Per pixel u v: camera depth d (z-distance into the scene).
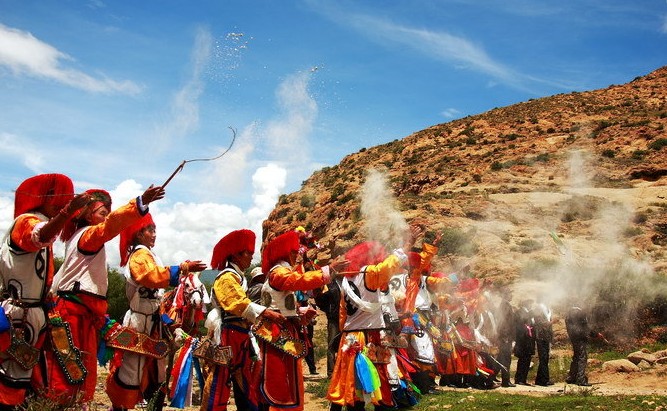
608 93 106.44
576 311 14.98
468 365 12.88
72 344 5.78
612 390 13.49
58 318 5.76
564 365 18.38
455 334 12.81
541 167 64.31
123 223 5.81
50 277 5.71
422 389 11.27
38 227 5.41
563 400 10.00
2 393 5.31
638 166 58.00
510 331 15.36
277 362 7.10
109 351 6.82
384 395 7.94
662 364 16.38
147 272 6.71
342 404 7.68
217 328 7.24
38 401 5.35
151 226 7.12
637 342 21.05
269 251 7.62
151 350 6.88
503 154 74.38
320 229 67.00
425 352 11.06
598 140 71.88
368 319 7.85
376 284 7.81
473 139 87.50
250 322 7.30
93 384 6.15
